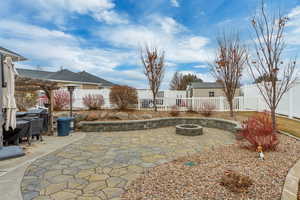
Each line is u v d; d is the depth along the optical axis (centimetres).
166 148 521
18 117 682
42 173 341
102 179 312
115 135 718
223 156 396
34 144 564
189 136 693
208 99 1152
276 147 428
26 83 648
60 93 1198
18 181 306
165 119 927
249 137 438
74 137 673
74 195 258
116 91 1115
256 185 245
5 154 414
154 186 268
